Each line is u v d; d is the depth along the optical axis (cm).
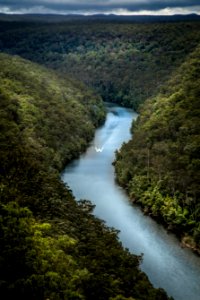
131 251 6731
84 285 4447
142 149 9919
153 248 6838
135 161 9619
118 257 5384
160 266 6350
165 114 10919
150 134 10231
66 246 4956
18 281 4212
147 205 8056
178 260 6512
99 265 4944
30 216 5353
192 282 6003
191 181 7600
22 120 10062
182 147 8794
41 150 9025
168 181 7975
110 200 8631
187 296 5722
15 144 7712
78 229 5750
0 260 4412
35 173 6775
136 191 8556
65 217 5906
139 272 5341
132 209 8231
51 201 6084
